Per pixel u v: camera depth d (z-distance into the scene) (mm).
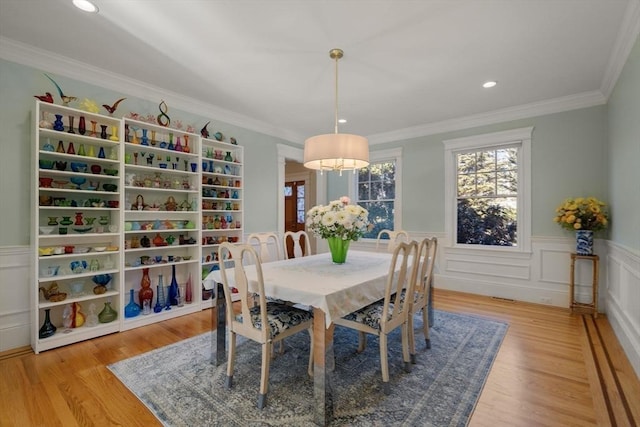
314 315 1758
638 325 2188
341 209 2621
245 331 1938
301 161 5473
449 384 2041
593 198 3375
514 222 4090
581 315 3393
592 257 3326
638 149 2236
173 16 2156
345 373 2189
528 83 3213
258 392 1948
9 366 2260
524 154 3932
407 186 4941
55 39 2447
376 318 2055
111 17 2168
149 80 3207
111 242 3102
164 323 3174
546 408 1786
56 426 1628
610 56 2654
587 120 3543
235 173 4211
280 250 3414
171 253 3635
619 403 1830
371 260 2910
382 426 1641
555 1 1977
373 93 3490
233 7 2057
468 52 2609
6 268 2537
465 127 4383
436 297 4156
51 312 2740
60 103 2803
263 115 4312
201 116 3945
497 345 2629
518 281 4004
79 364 2293
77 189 2781
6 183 2539
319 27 2273
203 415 1727
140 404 1824
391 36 2383
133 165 3090
